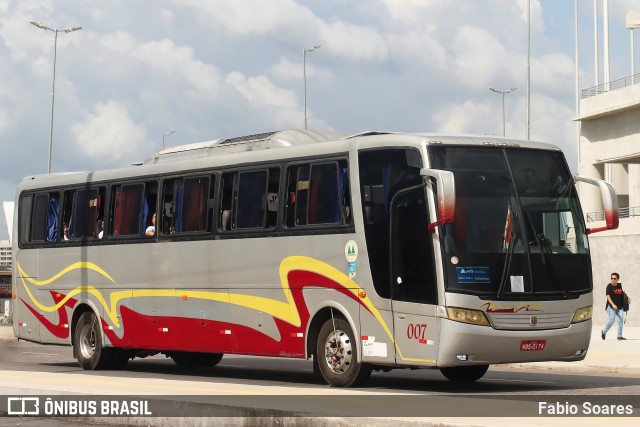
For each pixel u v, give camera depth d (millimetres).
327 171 19031
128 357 24844
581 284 18078
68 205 25438
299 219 19469
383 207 17984
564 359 17938
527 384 20172
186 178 22203
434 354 17125
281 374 23547
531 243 17703
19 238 26688
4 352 35875
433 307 17141
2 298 69875
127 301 23500
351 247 18406
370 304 18047
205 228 21562
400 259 17672
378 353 17953
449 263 17109
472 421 11664
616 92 57625
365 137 18422
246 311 20500
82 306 24828
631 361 26547
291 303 19547
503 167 17859
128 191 23750
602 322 50844
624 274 49750
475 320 17078
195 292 21719
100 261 24266
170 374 23453
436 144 17594
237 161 21031
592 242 51375
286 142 20594
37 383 17234
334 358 18734
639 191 65625
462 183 17484
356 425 12055
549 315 17641
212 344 21312
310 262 19188
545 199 18047
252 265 20375
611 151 59125
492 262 17344
